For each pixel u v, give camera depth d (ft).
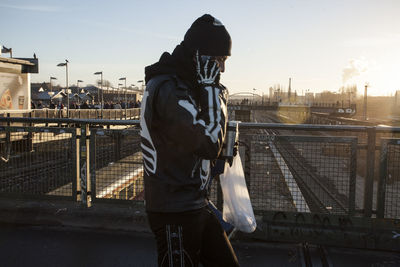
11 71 47.32
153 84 4.86
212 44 4.94
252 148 11.34
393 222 10.64
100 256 9.98
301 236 10.88
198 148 4.60
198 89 4.96
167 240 4.97
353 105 211.20
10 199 13.08
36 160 13.05
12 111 45.88
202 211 5.16
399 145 10.79
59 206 12.51
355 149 10.93
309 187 11.12
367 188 11.09
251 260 9.89
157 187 4.99
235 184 7.06
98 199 12.68
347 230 10.73
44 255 9.98
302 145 11.21
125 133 12.49
